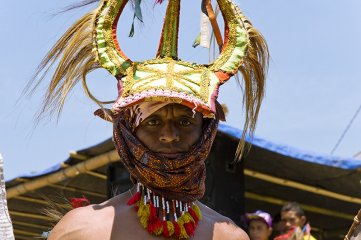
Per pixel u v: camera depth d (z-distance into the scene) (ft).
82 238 8.29
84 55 9.10
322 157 22.43
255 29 9.39
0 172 8.80
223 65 8.95
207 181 21.77
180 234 8.48
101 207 8.64
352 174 23.67
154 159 8.37
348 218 30.17
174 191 8.61
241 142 9.89
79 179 26.27
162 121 8.42
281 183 25.73
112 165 23.50
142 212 8.43
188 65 8.79
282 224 21.04
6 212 8.74
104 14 9.00
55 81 9.13
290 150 22.34
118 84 8.69
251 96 9.66
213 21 9.61
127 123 8.59
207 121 8.71
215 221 9.01
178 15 9.23
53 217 10.07
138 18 9.29
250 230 21.74
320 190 26.22
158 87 8.31
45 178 25.88
